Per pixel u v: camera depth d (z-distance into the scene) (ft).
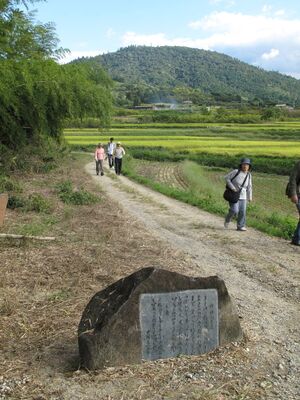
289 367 14.90
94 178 81.51
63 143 110.83
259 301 21.50
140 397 12.78
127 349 14.26
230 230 39.86
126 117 328.29
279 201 78.07
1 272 22.91
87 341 13.94
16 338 16.08
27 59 71.31
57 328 16.94
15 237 29.50
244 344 16.02
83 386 13.23
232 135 228.22
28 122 75.41
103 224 36.45
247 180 39.52
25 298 19.89
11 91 64.59
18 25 71.00
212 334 15.47
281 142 196.95
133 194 62.75
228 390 13.24
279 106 473.26
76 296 20.24
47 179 66.23
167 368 14.24
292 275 26.14
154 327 14.58
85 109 82.84
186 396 12.85
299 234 34.01
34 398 12.60
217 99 542.57
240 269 27.09
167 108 441.27
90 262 25.29
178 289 14.89
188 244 33.27
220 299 15.60
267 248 32.89
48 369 14.16
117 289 15.06
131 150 163.32
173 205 54.90
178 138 214.48
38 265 24.57
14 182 52.16
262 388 13.47
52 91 70.54
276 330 17.98
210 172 122.42
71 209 43.01
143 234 34.53
